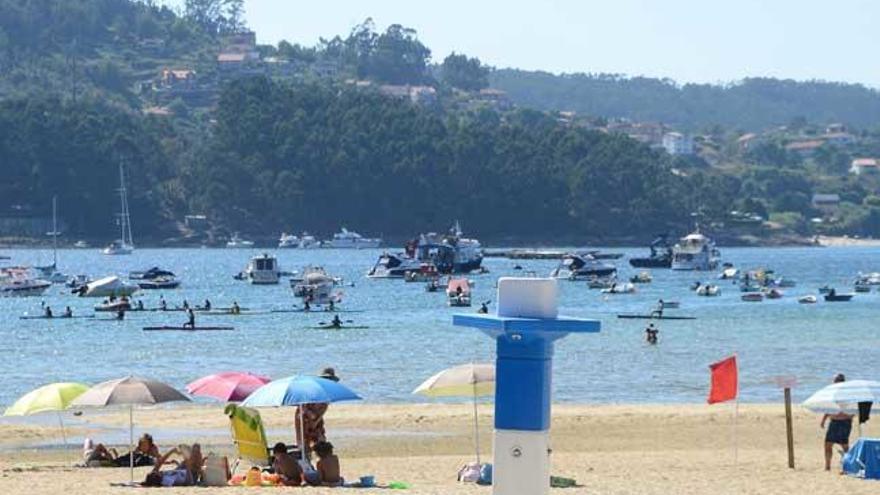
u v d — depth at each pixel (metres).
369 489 76.69
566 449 106.06
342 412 126.44
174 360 197.50
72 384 90.75
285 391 81.69
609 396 149.50
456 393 90.62
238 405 82.81
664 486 79.81
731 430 115.25
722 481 81.88
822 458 95.44
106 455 91.06
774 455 98.50
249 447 82.94
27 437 110.62
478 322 42.16
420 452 104.75
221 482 78.31
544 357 42.25
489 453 103.38
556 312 42.53
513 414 42.38
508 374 42.38
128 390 80.75
